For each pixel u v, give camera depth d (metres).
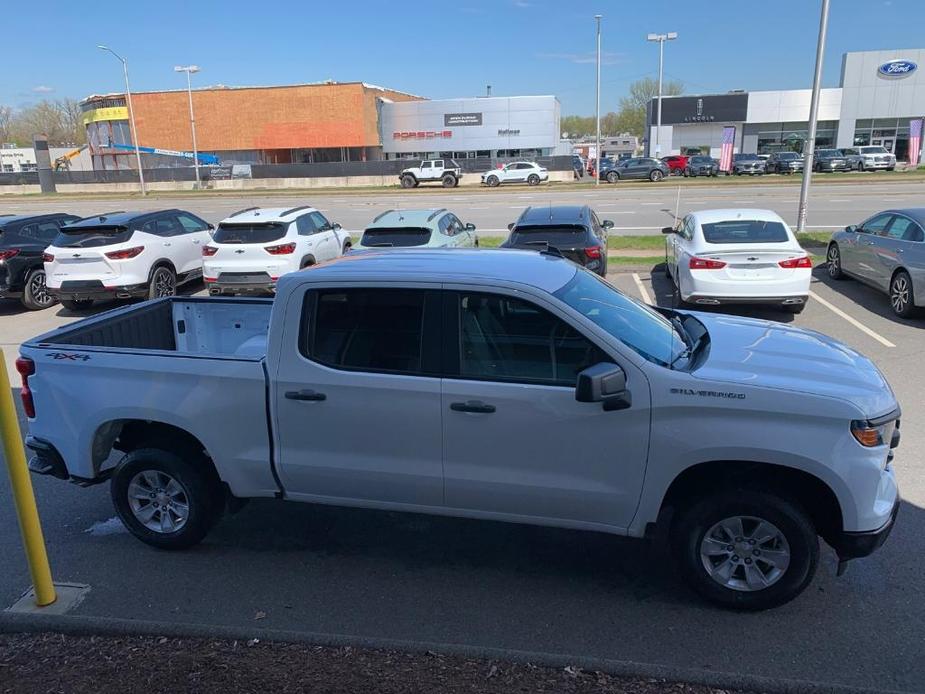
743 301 9.91
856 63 57.72
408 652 3.22
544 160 49.16
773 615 3.70
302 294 3.96
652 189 36.69
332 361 3.95
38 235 13.23
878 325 9.70
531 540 4.58
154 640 3.38
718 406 3.47
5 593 4.05
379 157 60.97
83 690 3.01
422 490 3.96
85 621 3.47
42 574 3.73
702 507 3.65
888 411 3.51
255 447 4.13
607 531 3.80
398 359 3.87
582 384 3.41
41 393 4.43
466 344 3.80
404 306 3.87
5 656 3.30
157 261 12.57
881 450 3.47
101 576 4.22
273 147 58.94
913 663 3.30
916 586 3.94
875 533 3.48
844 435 3.39
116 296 12.12
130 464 4.40
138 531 4.52
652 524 3.70
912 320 9.91
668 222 22.70
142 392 4.21
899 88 57.34
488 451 3.79
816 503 3.72
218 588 4.08
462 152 57.81
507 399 3.69
